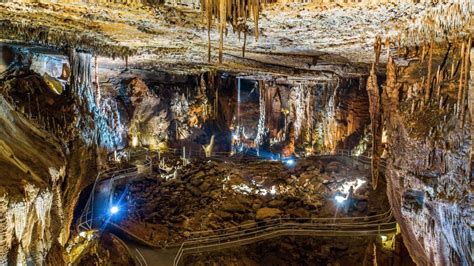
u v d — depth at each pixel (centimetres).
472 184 645
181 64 1881
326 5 613
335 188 1873
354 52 1094
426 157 797
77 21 847
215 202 1783
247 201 1811
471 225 632
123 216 1622
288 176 2048
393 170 964
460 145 685
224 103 2870
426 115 843
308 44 990
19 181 651
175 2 659
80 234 1234
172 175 2103
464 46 741
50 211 817
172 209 1736
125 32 969
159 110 2639
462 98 715
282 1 609
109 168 1977
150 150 2552
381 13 652
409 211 876
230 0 646
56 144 954
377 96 1011
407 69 1014
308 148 2580
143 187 1931
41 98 1127
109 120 2320
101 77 2320
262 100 2847
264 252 1496
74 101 1227
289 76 2139
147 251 1380
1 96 884
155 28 886
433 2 586
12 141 789
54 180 812
